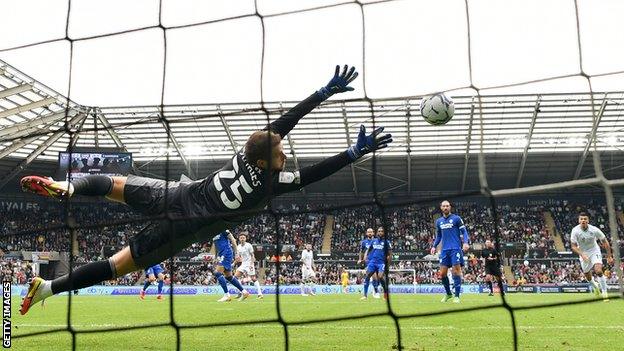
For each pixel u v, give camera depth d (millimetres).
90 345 4980
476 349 4617
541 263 29719
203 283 29344
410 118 27750
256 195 4312
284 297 16969
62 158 26156
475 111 27250
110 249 32875
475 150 31391
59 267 32531
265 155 4207
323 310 10180
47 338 5566
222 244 13875
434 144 30766
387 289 3693
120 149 26625
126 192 4543
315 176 4250
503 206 35719
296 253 32594
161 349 4711
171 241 4164
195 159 32688
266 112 4371
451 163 32906
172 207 4461
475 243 32562
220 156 32406
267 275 30594
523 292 24812
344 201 36750
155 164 33344
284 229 35500
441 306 10992
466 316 7742
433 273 29891
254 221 35844
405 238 34125
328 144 31297
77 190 4352
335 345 4902
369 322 6930
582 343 4988
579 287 24562
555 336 5512
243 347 4805
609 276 25016
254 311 10039
